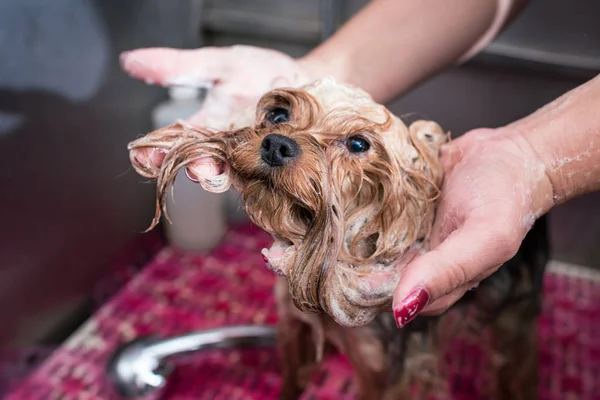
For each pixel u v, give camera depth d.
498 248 0.63
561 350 1.42
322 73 0.99
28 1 1.16
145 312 1.50
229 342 1.33
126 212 1.59
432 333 1.12
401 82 1.05
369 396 1.02
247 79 0.93
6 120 1.16
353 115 0.73
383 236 0.75
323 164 0.69
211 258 1.68
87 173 1.42
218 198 1.65
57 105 1.29
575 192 0.74
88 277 1.48
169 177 0.73
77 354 1.38
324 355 1.19
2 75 1.13
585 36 1.26
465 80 1.38
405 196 0.75
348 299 0.73
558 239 1.58
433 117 1.42
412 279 0.59
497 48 1.32
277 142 0.68
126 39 1.47
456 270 0.61
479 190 0.68
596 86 0.75
